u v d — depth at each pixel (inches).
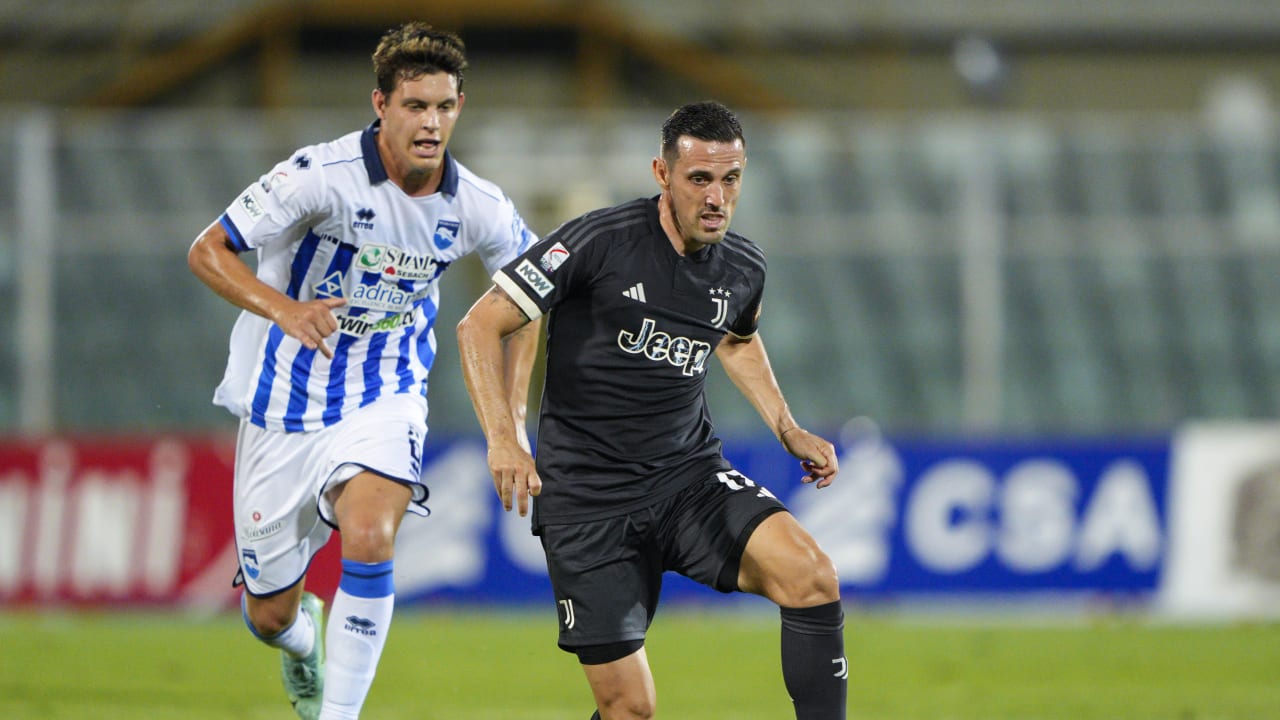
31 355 1891.0
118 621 1477.6
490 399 571.8
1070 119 2583.7
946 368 1993.1
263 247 685.9
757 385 661.3
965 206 2016.5
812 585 567.2
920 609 1588.3
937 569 1596.9
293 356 691.4
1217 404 2016.5
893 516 1604.3
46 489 1535.4
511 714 933.8
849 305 2000.5
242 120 2418.8
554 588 608.1
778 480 1610.5
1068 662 1211.9
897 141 2022.6
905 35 2583.7
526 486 553.0
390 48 645.9
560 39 2484.0
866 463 1611.7
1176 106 2610.7
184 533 1540.4
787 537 575.5
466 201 689.6
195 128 2281.0
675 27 2554.1
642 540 601.6
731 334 661.3
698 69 2495.1
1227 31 2608.3
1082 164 2033.7
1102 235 2022.6
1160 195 2044.8
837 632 572.4
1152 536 1601.9
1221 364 2021.4
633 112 2492.6
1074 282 2018.9
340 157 671.8
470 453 1585.9
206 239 658.8
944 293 2005.4
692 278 595.5
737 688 1060.5
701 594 1641.2
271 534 709.9
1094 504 1605.6
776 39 2571.4
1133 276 2027.6
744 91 2506.2
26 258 1907.0
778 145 2022.6
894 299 2000.5
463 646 1290.6
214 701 966.4
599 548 596.4
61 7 2470.5
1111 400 2007.9
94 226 1923.0
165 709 924.0
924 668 1170.0
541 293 584.4
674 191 573.0
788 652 573.0
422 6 2436.0
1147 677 1130.7
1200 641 1357.0
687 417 610.9
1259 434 1605.6
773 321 1996.8
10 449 1539.1
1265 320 2030.0
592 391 597.3
